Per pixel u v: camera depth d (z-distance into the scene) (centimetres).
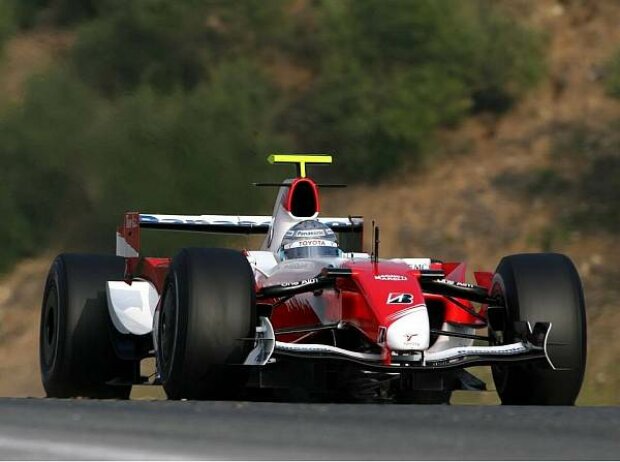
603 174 5653
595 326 4719
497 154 6059
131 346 3042
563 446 1442
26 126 6488
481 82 6419
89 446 1390
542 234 5416
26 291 6106
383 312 2389
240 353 2384
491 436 1529
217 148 6262
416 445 1433
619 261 5100
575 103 6216
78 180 6362
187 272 2402
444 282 2605
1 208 6312
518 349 2458
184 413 1814
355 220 3347
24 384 5512
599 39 6525
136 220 3150
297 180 2961
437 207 5844
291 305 2733
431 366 2373
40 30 7556
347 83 6481
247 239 5869
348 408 1939
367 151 6228
